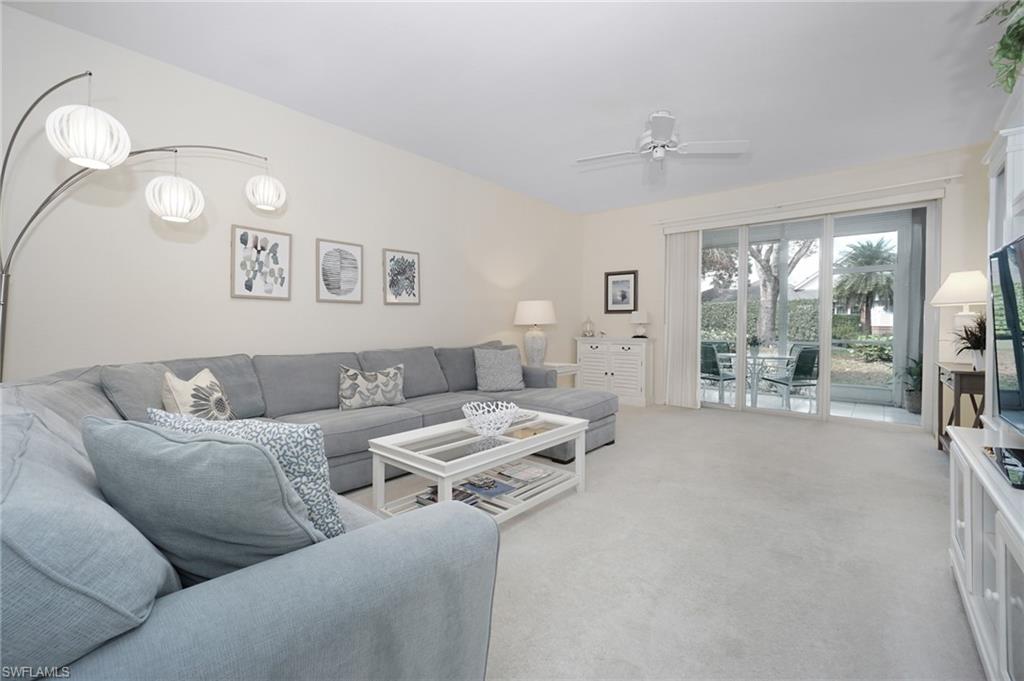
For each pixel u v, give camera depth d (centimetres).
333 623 76
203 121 289
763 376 513
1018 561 103
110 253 257
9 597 54
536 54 259
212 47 257
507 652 140
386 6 221
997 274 170
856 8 219
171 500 76
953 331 391
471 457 208
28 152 231
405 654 88
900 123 346
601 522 231
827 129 357
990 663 123
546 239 580
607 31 238
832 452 354
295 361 313
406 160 413
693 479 294
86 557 59
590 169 455
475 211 483
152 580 66
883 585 175
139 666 59
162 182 246
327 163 355
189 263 286
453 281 462
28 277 232
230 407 250
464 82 291
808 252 482
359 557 84
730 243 533
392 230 404
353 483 271
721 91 298
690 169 452
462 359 427
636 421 471
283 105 327
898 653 140
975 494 148
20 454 72
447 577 94
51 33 236
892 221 438
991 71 273
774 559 195
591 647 143
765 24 231
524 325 538
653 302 582
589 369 605
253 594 72
